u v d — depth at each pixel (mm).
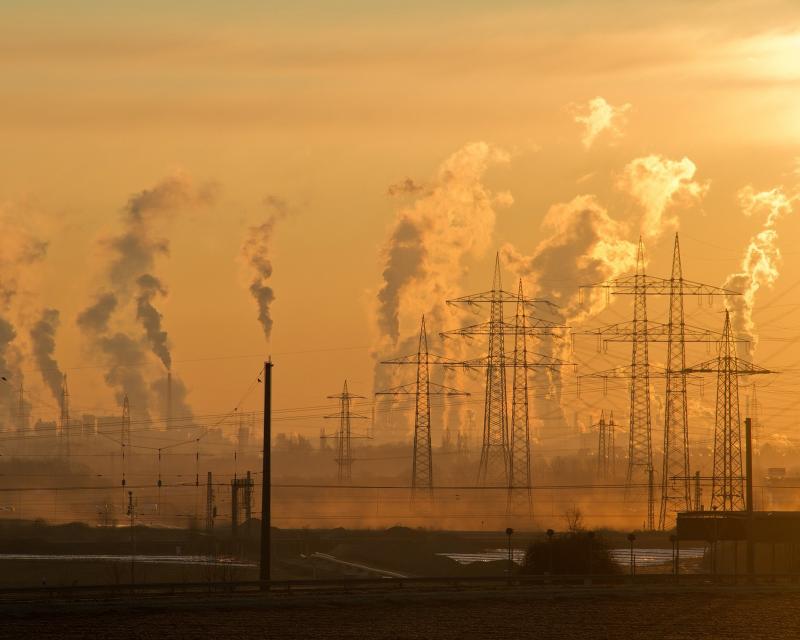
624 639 133500
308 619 142250
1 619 137375
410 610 151625
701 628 142000
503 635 134250
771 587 181250
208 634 130000
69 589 153375
